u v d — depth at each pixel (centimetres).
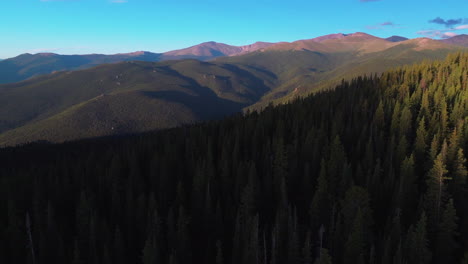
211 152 10181
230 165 9306
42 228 7419
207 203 7125
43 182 10025
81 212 7300
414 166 7512
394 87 14200
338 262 5525
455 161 6775
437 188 5828
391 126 9881
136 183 9250
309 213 6444
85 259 6838
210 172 8525
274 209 7419
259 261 5728
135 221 7606
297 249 5400
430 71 15788
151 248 5953
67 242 7331
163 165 9338
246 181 8062
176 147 11912
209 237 6862
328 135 10231
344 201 5912
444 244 5350
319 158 8500
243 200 6794
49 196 9019
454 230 5862
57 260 6650
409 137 9338
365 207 5619
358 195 5625
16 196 8869
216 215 6969
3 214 8250
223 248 6762
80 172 10781
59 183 9538
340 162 7688
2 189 9444
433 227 5706
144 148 12775
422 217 4984
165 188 8806
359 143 8675
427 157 7981
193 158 10194
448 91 11788
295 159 8394
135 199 8675
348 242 5084
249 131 11700
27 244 7194
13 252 7069
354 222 5044
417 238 4975
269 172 8262
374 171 6912
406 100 11544
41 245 6712
